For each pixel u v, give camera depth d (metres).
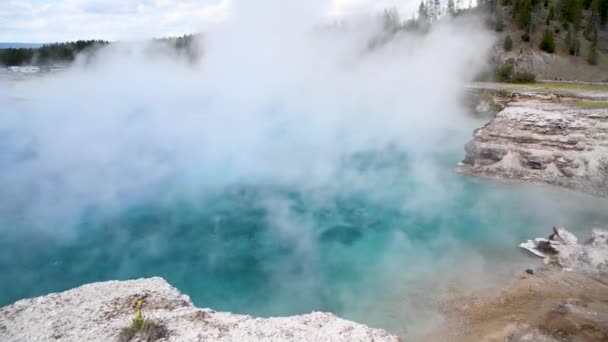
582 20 100.19
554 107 38.06
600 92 51.91
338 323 15.50
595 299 17.88
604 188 29.66
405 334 16.92
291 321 15.51
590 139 32.03
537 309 17.55
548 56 82.81
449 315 17.91
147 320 14.32
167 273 23.44
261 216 31.08
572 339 15.39
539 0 99.69
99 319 14.87
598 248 21.23
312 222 29.59
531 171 33.22
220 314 15.84
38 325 14.47
